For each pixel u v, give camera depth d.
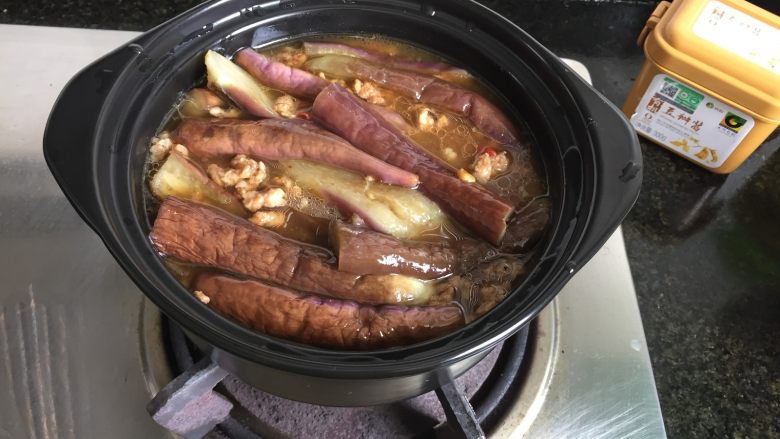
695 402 0.35
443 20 0.33
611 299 0.36
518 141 0.33
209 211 0.29
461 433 0.27
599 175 0.26
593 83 0.48
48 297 0.34
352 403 0.27
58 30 0.45
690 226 0.42
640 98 0.42
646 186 0.43
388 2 0.34
